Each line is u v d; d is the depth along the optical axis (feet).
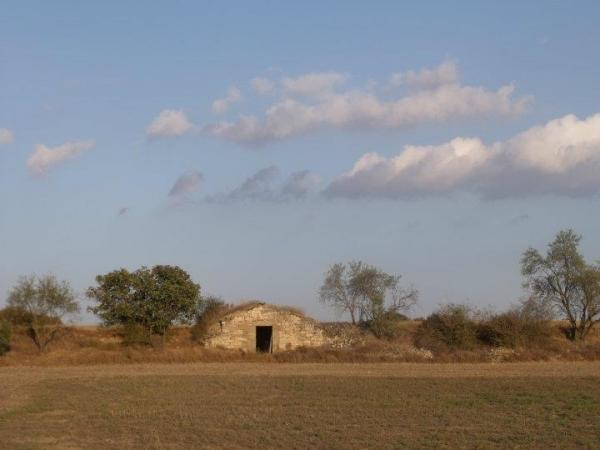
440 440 88.63
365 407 115.14
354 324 245.86
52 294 216.54
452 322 231.30
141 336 213.66
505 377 156.04
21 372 169.68
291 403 119.24
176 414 108.37
